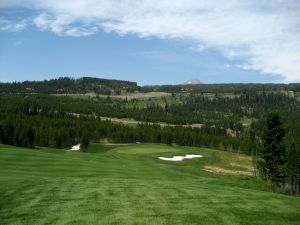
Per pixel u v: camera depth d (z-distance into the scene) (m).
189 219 20.64
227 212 22.59
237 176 79.00
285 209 24.31
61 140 141.00
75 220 19.92
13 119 160.12
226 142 165.00
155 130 178.50
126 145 147.75
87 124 181.50
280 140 54.03
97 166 53.41
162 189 29.73
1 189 27.72
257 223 20.56
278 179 54.19
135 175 47.72
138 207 23.03
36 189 28.22
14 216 20.66
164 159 102.81
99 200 24.78
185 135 169.38
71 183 31.86
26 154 58.00
